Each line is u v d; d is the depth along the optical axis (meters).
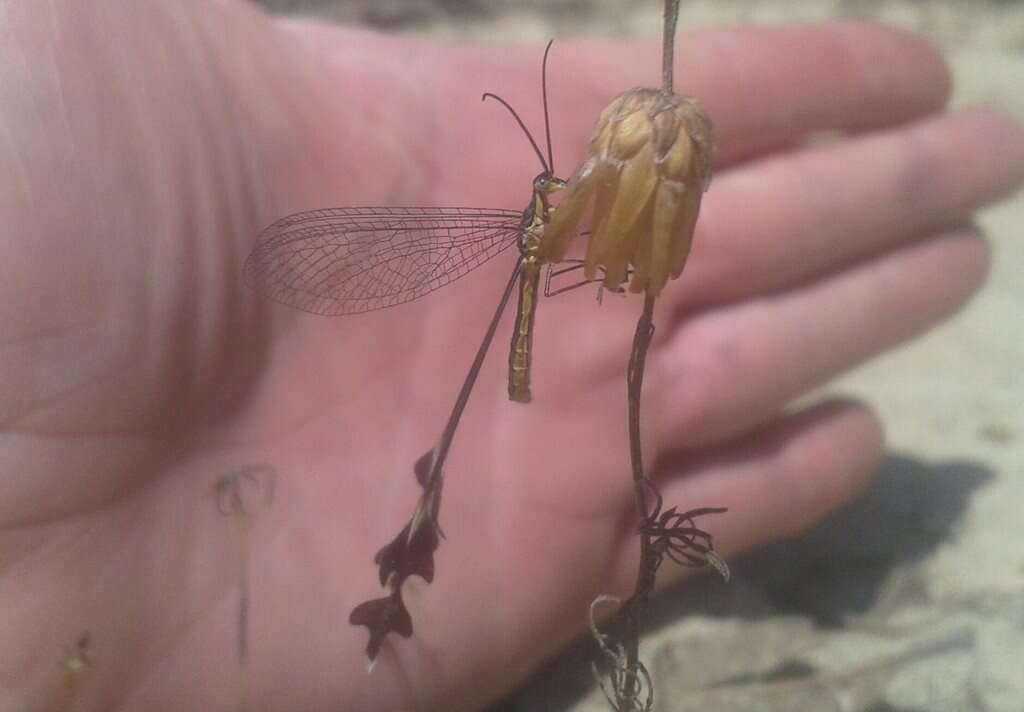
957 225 0.16
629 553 0.13
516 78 0.14
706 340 0.13
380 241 0.11
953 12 0.32
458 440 0.12
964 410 0.17
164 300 0.09
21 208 0.08
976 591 0.13
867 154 0.15
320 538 0.11
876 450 0.14
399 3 0.31
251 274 0.10
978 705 0.11
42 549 0.09
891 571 0.13
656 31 0.31
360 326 0.11
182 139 0.09
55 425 0.08
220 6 0.11
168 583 0.10
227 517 0.10
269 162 0.11
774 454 0.14
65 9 0.09
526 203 0.13
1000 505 0.15
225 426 0.10
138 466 0.09
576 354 0.12
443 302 0.12
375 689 0.11
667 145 0.06
